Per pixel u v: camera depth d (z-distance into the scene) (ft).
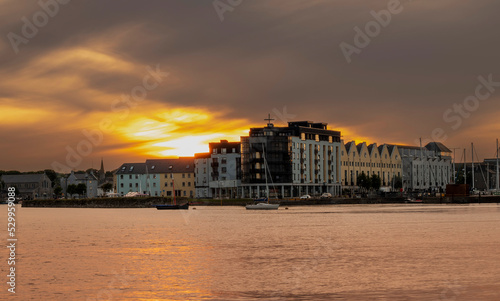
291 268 216.33
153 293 178.19
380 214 545.85
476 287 180.55
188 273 209.05
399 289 179.22
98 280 197.98
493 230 355.97
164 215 597.11
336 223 427.33
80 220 520.01
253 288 183.11
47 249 281.13
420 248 267.39
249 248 276.41
